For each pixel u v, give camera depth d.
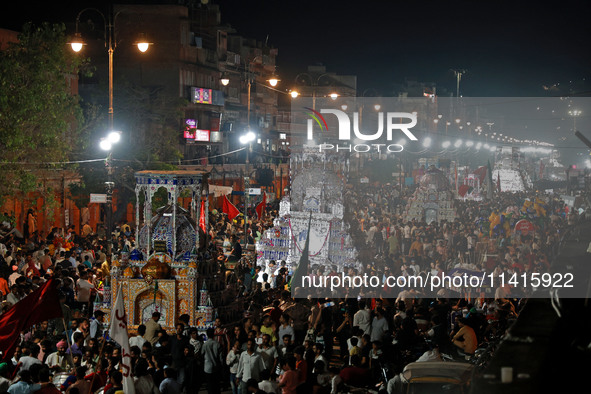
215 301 19.94
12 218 30.25
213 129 71.25
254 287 24.62
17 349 14.98
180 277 19.34
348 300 21.77
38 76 29.92
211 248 22.17
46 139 30.42
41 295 13.62
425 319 19.39
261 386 13.91
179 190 20.05
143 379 12.94
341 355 19.69
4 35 40.75
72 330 17.48
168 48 65.25
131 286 19.42
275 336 17.52
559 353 4.83
